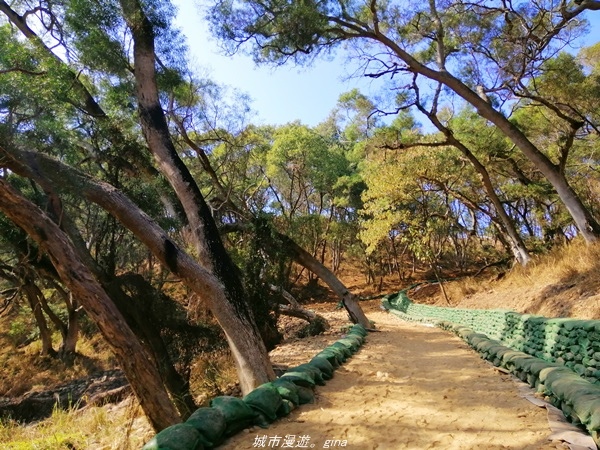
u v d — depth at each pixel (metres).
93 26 8.68
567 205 13.74
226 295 8.27
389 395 5.32
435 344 9.81
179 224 10.12
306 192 31.34
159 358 9.41
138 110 9.54
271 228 12.80
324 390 5.60
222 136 14.95
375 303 28.80
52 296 23.88
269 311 12.78
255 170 25.23
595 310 8.58
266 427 4.18
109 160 9.83
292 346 12.67
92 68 9.39
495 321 10.45
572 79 15.39
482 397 4.97
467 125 19.66
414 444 3.66
